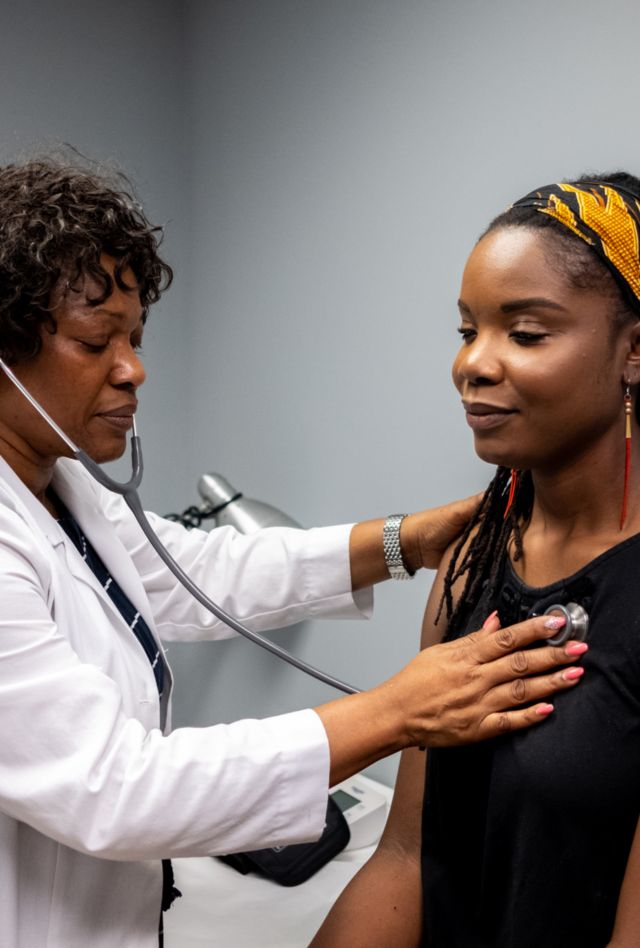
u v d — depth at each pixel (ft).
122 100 5.98
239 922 4.40
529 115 4.23
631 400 2.47
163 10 6.03
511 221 2.41
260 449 6.10
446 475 4.95
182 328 6.55
